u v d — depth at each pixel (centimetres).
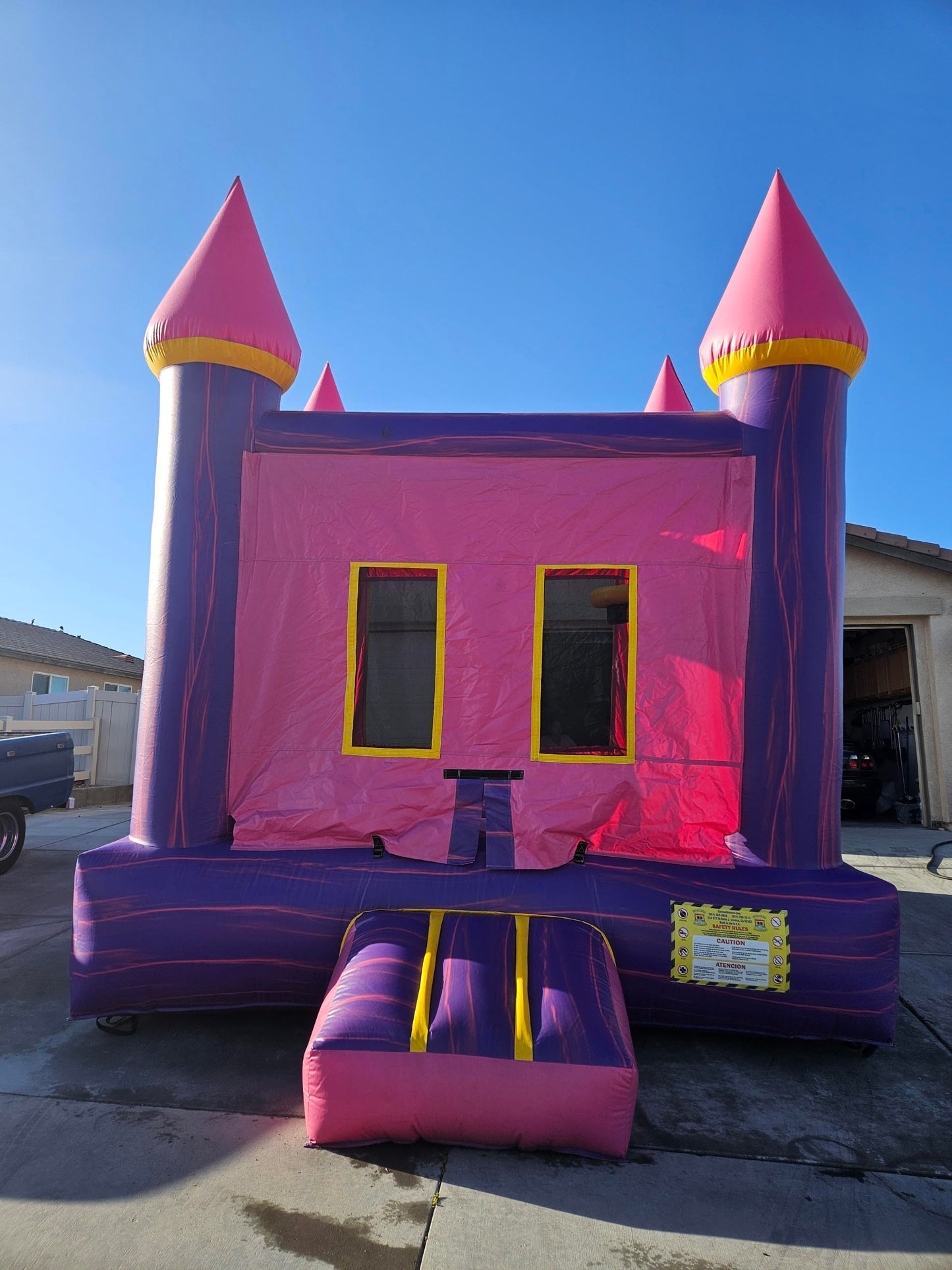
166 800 368
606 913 335
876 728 1290
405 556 385
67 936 507
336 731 379
